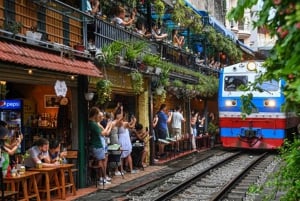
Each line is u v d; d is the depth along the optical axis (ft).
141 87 49.39
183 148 68.18
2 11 29.22
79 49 37.09
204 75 81.15
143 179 43.39
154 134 57.31
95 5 41.60
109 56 40.52
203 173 47.16
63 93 34.27
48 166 32.30
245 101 15.08
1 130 28.22
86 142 39.50
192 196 36.68
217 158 63.67
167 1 58.34
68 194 35.50
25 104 42.14
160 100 60.13
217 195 34.27
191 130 70.18
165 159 58.23
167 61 61.36
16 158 32.30
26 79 32.55
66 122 41.75
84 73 34.58
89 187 39.06
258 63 67.77
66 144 40.70
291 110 9.85
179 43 68.64
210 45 88.12
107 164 43.39
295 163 17.35
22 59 27.27
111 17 48.49
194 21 71.97
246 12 10.50
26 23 32.24
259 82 14.94
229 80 69.05
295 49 7.74
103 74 42.83
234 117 67.97
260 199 34.01
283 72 8.04
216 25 87.86
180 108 71.87
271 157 65.57
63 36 37.22
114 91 48.26
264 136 66.18
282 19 8.64
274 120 65.31
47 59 30.66
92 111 39.58
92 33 41.42
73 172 36.86
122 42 43.65
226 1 139.33
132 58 45.16
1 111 37.14
